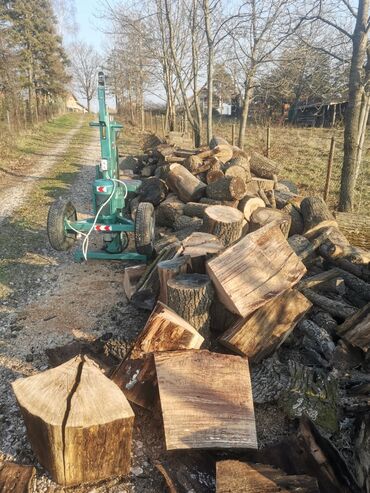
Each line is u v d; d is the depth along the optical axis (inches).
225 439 98.8
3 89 807.7
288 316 130.3
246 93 468.4
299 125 966.4
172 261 148.6
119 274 215.0
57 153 668.7
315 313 148.6
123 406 92.3
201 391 105.8
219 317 142.5
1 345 151.3
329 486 90.0
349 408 111.4
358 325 128.6
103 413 89.6
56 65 1476.4
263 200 263.1
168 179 291.1
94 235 279.0
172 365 109.3
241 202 253.4
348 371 122.8
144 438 110.2
